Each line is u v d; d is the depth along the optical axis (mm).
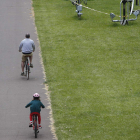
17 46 64750
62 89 43688
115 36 69125
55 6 97125
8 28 76812
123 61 54906
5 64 54750
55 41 66625
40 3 100938
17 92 43031
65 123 33750
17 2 102250
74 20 82250
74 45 63906
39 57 57844
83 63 54281
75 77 48188
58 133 31406
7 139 30453
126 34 70438
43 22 80938
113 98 40344
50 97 41188
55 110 37094
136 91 42500
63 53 59438
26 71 48219
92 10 92125
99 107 37625
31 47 47281
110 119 34438
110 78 47531
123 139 29875
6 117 35531
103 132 31469
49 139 30484
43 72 51000
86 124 33344
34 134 31562
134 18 83438
